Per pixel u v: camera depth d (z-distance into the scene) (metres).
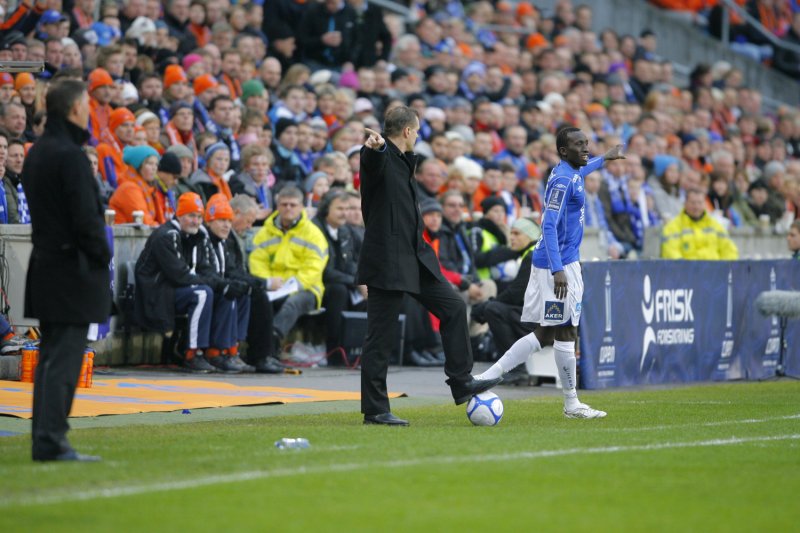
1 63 30.94
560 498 21.56
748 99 99.62
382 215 32.09
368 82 69.88
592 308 45.09
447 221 54.81
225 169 52.72
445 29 83.25
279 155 57.84
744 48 115.00
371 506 20.53
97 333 40.78
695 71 97.81
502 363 34.75
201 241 47.47
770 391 45.03
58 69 53.31
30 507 20.19
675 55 107.00
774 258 54.22
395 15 84.88
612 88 87.38
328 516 19.72
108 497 21.02
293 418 33.38
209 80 57.72
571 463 25.20
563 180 33.94
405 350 52.31
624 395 42.59
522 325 45.38
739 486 23.12
